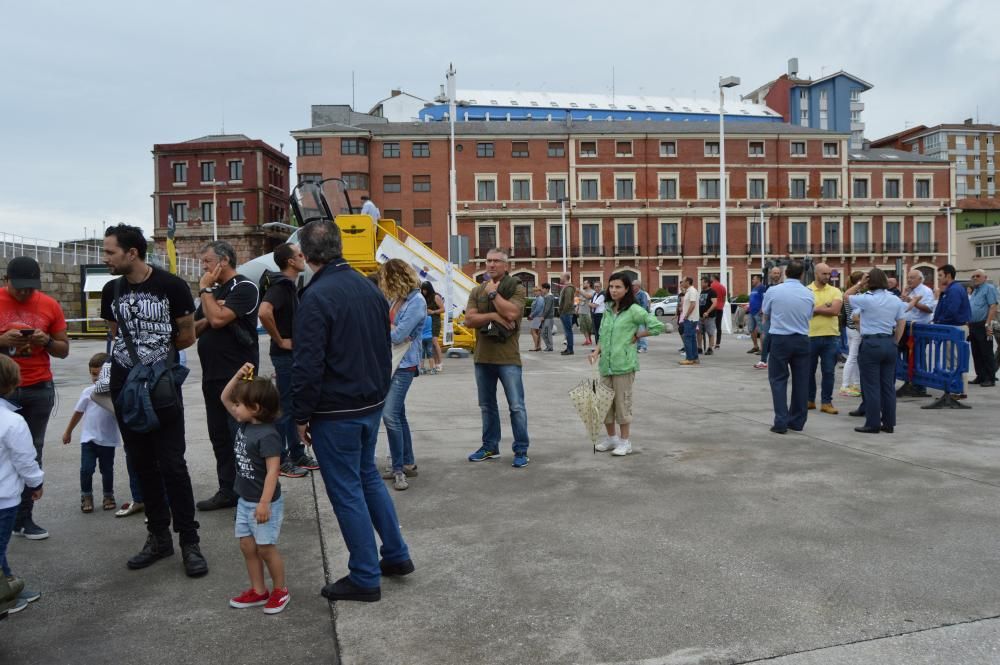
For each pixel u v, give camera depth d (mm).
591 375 13141
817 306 8781
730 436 7527
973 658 3049
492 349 6398
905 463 6277
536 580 3908
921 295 9938
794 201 60250
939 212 61719
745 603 3578
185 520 4137
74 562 4324
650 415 8844
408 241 16672
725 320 24219
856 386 10453
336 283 3744
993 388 10922
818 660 3043
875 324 7480
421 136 57750
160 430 4109
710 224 59781
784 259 56469
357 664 3072
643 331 6746
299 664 3098
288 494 5668
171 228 23703
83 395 5328
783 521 4785
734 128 60500
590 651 3141
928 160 63125
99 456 5336
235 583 4008
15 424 3564
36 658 3164
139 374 4035
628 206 59094
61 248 29391
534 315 18938
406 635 3326
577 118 82000
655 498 5359
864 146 67562
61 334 4984
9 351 4703
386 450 7168
